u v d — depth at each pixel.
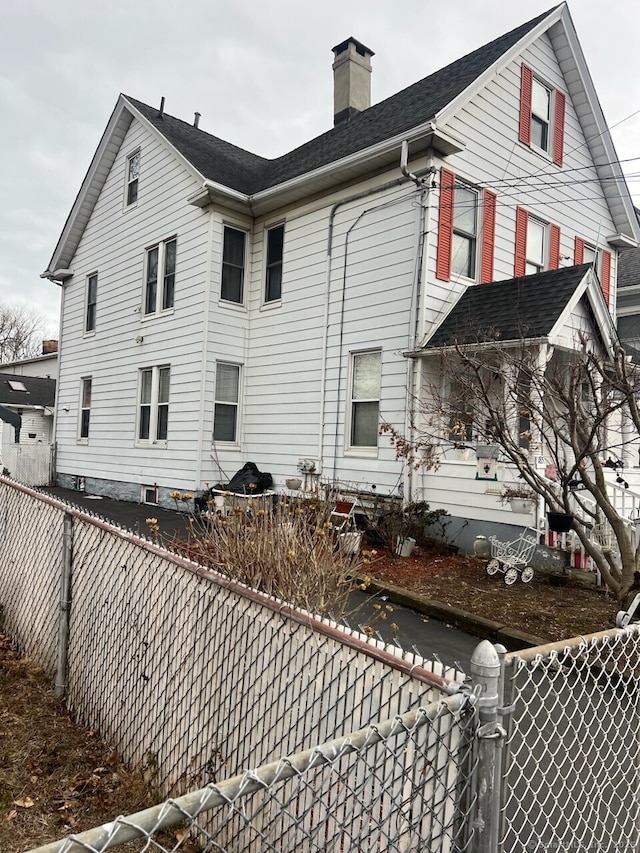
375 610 5.86
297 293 11.09
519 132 10.70
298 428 10.90
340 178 10.12
